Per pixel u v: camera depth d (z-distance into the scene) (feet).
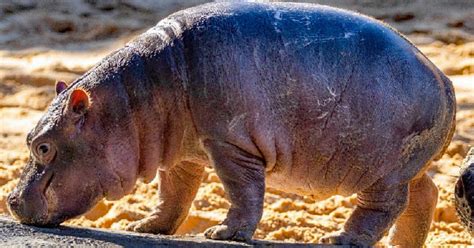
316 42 72.02
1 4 160.76
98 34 151.33
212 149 71.31
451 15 149.38
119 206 100.68
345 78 71.77
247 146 70.74
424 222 80.89
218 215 98.53
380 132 72.13
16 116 126.31
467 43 140.77
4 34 151.94
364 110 71.77
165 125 72.08
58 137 69.67
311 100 71.31
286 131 71.51
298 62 71.31
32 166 70.59
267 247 69.77
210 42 71.05
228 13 72.38
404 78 72.69
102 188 70.79
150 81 71.46
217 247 68.18
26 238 66.33
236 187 71.20
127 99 71.05
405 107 72.38
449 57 137.39
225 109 70.38
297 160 72.38
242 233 70.59
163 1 160.25
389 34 74.38
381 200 73.72
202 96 70.69
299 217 99.50
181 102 71.46
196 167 77.87
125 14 156.97
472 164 74.33
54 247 64.59
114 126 70.64
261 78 70.79
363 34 73.15
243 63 70.69
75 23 154.30
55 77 135.54
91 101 70.49
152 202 102.53
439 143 75.46
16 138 119.96
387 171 73.15
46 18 155.84
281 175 73.51
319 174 73.15
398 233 81.51
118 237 68.95
